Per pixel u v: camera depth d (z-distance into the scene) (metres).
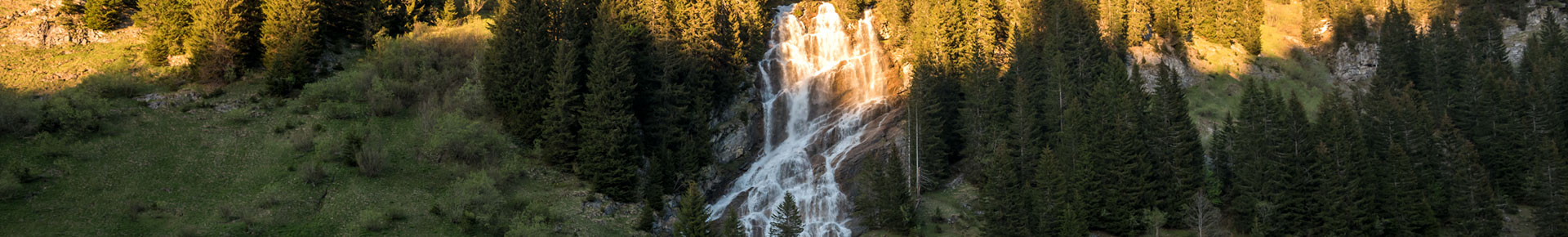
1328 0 115.38
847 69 95.12
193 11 84.50
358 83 81.69
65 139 67.25
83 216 58.03
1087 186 70.50
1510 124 79.75
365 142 72.56
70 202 59.72
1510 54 112.38
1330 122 72.50
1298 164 69.75
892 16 100.31
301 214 61.94
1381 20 114.12
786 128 91.31
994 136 78.31
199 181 65.56
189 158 69.12
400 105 81.69
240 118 76.56
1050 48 90.25
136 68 83.25
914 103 79.00
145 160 67.69
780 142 90.06
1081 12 94.94
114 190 62.38
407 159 72.88
